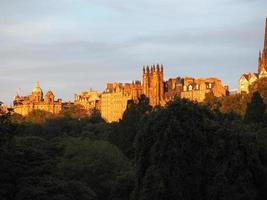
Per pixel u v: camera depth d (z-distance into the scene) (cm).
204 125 11481
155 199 10700
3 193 11494
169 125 11231
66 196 12000
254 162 11069
